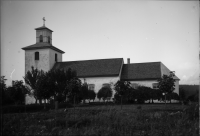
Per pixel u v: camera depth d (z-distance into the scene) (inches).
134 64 1526.8
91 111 556.1
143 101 1118.4
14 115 527.5
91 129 335.6
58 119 426.0
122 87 802.2
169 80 779.4
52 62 1605.6
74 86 839.7
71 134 319.9
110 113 439.8
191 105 450.9
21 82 882.8
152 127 345.1
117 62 1502.2
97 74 1405.0
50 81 837.2
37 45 1588.3
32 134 326.6
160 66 1418.6
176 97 1125.7
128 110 556.4
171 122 373.7
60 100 1042.7
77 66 1556.3
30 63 1588.3
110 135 310.5
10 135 314.8
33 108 755.4
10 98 815.7
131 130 330.6
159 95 1096.8
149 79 1328.7
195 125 335.3
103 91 1250.6
